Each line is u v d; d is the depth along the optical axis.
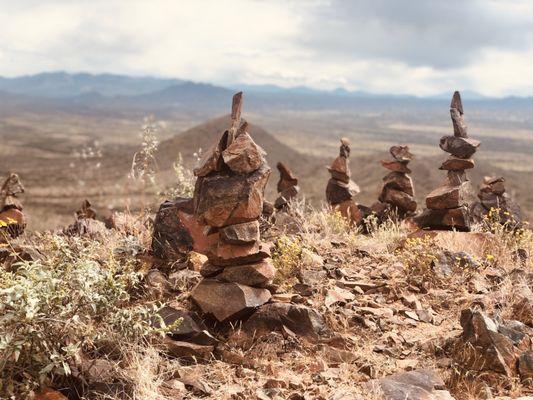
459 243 3.28
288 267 2.88
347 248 3.27
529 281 2.86
